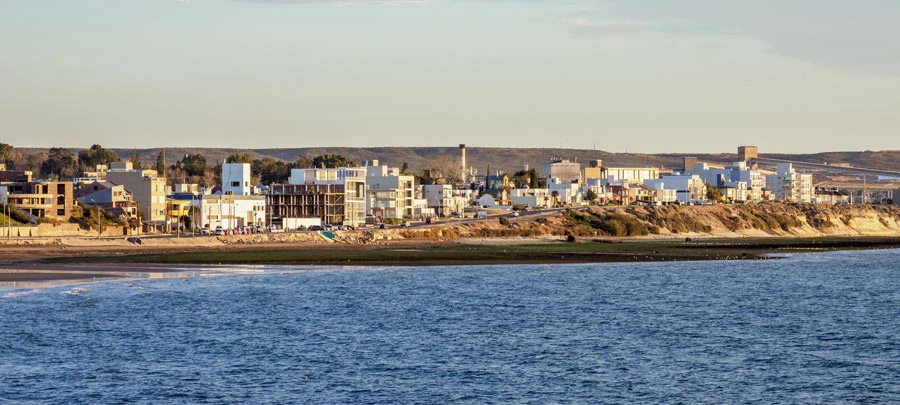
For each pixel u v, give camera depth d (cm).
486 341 16912
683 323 19412
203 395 12756
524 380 13850
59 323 17700
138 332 17100
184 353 15412
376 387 13312
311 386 13338
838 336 17912
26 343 15812
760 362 15325
